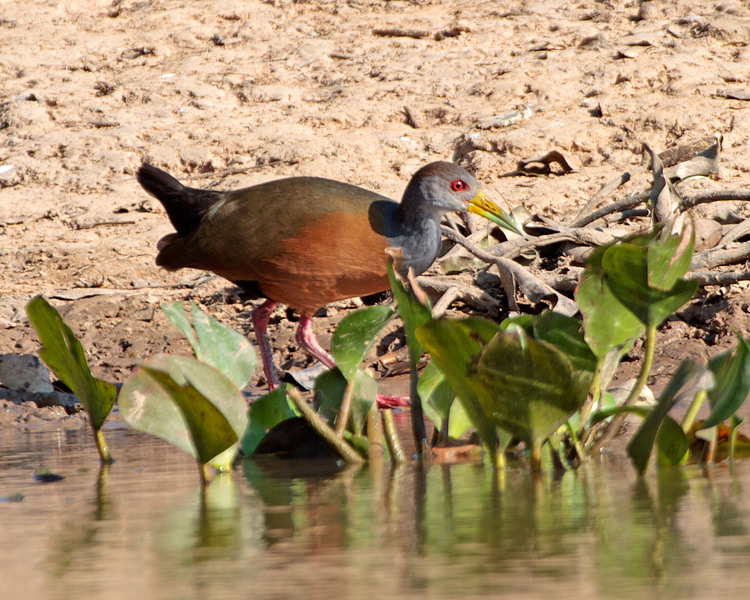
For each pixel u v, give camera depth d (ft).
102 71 87.86
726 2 80.07
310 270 32.45
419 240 33.04
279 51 86.79
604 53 75.92
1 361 35.14
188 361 18.83
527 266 45.19
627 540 12.18
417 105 73.20
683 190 50.57
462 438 22.74
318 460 21.18
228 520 14.55
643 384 19.90
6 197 69.87
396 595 9.99
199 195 35.04
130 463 21.48
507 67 76.43
